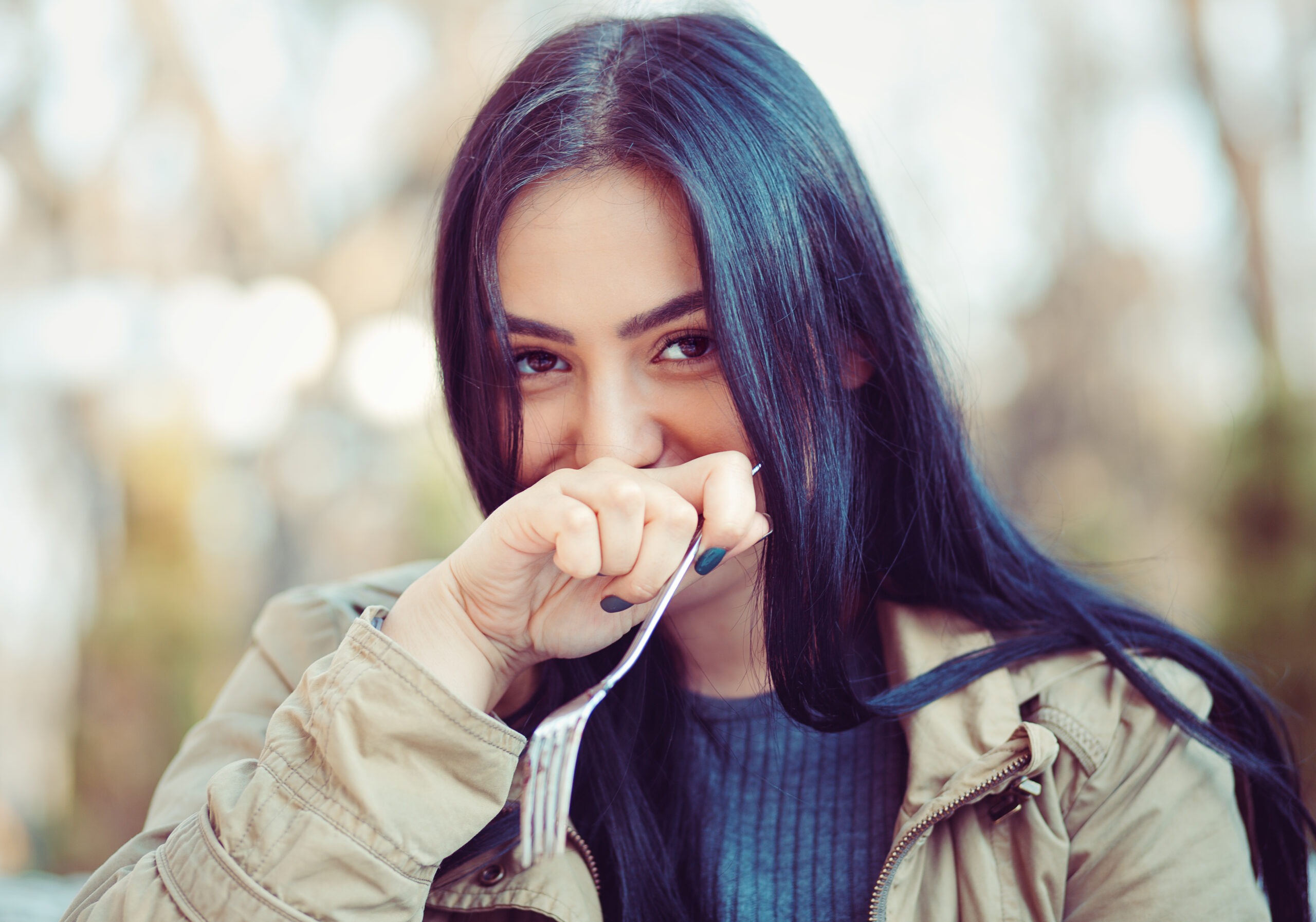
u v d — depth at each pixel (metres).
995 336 5.61
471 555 0.72
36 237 4.30
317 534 4.69
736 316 0.76
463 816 0.71
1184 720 0.83
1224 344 4.98
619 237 0.75
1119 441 5.21
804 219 0.84
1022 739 0.79
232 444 4.34
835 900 0.86
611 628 0.75
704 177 0.76
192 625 3.89
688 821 0.90
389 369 4.47
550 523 0.68
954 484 0.95
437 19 5.27
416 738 0.70
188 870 0.70
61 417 4.04
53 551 3.92
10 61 4.25
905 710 0.84
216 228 4.71
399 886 0.69
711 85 0.82
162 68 4.55
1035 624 0.91
